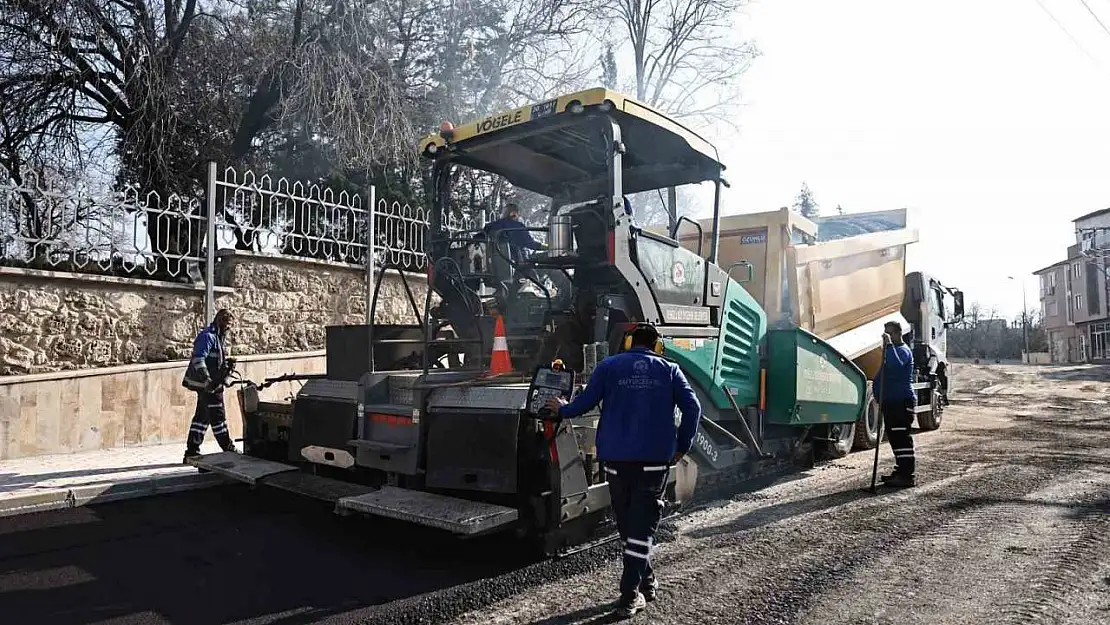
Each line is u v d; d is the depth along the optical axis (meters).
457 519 4.56
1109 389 23.19
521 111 6.03
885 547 5.45
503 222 6.78
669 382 4.40
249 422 7.18
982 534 5.75
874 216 11.84
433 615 4.18
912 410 7.63
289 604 4.33
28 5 10.63
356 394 5.91
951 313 15.52
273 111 13.72
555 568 4.96
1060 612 4.14
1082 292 59.19
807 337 7.91
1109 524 6.01
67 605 4.28
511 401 5.02
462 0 15.72
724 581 4.74
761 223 8.99
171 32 13.12
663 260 6.15
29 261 8.16
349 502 5.08
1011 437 11.71
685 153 6.73
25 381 8.02
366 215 11.29
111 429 8.70
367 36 13.53
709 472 6.81
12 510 6.22
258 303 10.09
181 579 4.75
